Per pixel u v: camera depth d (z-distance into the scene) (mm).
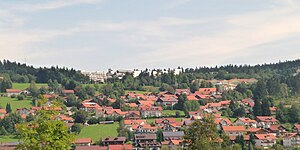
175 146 164625
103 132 191875
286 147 165500
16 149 35125
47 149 34562
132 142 180250
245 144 163375
